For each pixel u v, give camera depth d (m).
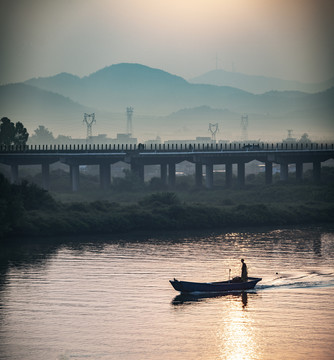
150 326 118.94
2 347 109.31
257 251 190.50
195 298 136.00
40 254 187.38
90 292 141.38
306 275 155.50
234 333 115.12
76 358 104.88
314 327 117.56
